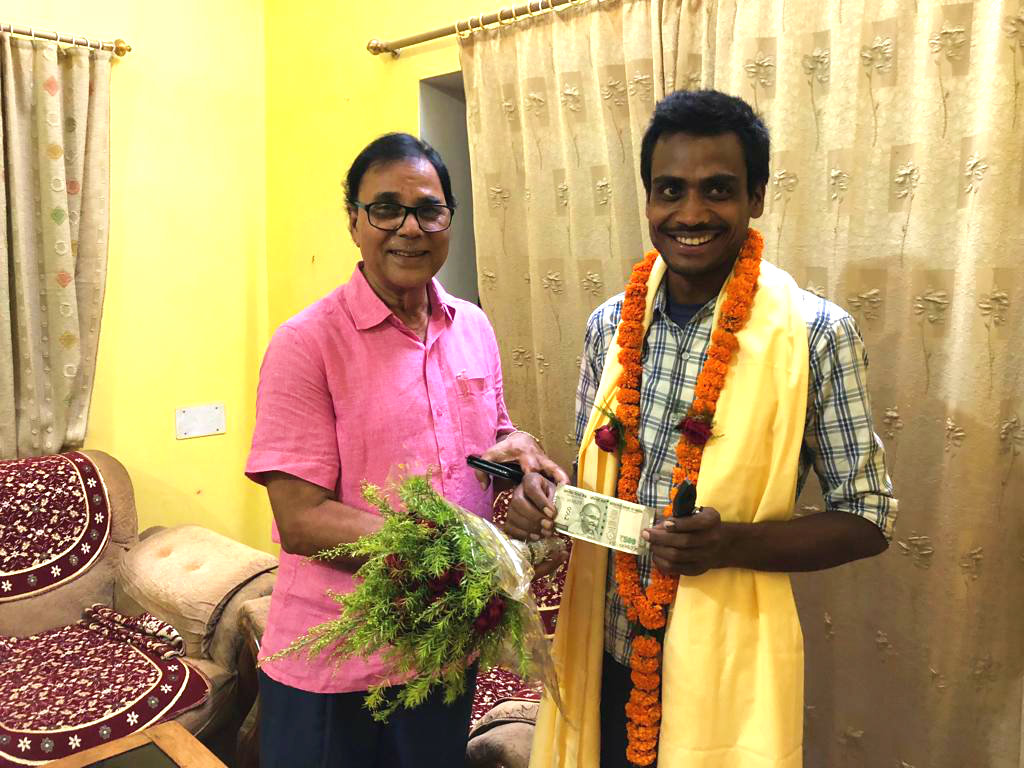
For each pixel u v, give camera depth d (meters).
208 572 2.20
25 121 2.29
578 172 2.04
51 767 1.41
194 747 1.48
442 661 1.01
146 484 2.73
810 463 1.18
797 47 1.65
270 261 3.02
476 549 1.02
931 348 1.57
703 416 1.07
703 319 1.14
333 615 1.23
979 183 1.45
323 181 2.79
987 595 1.52
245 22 2.89
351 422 1.24
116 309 2.61
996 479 1.49
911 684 1.63
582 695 1.21
